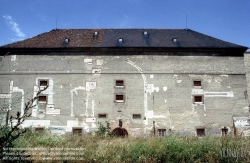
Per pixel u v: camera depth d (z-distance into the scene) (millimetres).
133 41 23406
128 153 9031
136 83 21844
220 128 20922
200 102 21500
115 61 22375
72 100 21484
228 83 22031
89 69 22188
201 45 22766
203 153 8820
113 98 21469
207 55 22656
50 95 21562
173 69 22203
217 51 22734
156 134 20641
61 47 22344
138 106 21297
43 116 21078
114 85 21781
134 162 8492
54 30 26234
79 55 22531
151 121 20969
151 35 24938
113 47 22266
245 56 23797
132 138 13734
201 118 21109
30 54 22594
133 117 21094
